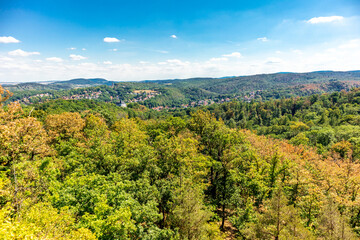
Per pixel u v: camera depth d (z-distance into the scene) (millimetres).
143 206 19938
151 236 19391
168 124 50375
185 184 26344
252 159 41062
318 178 39094
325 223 24406
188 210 20922
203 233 20984
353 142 72750
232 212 36750
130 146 31625
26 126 23578
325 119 123000
